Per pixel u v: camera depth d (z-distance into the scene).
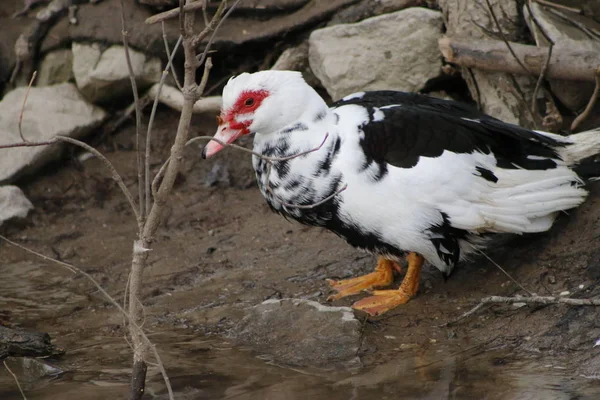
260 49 13.30
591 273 9.20
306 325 9.15
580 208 9.80
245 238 11.43
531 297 8.81
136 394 7.43
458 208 8.92
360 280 10.09
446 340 8.85
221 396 8.05
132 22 13.44
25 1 14.51
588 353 8.24
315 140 9.09
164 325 9.66
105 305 10.30
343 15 12.85
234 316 9.68
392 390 7.95
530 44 11.61
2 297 10.57
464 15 11.73
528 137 9.27
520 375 8.02
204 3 6.83
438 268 9.48
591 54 10.88
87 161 13.17
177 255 11.23
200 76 13.62
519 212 9.10
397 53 12.25
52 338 9.53
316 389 8.08
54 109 13.24
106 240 11.81
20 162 12.64
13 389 8.40
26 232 12.11
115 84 13.37
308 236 11.28
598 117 11.37
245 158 12.82
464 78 11.95
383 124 9.03
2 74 13.90
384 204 8.91
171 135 13.38
